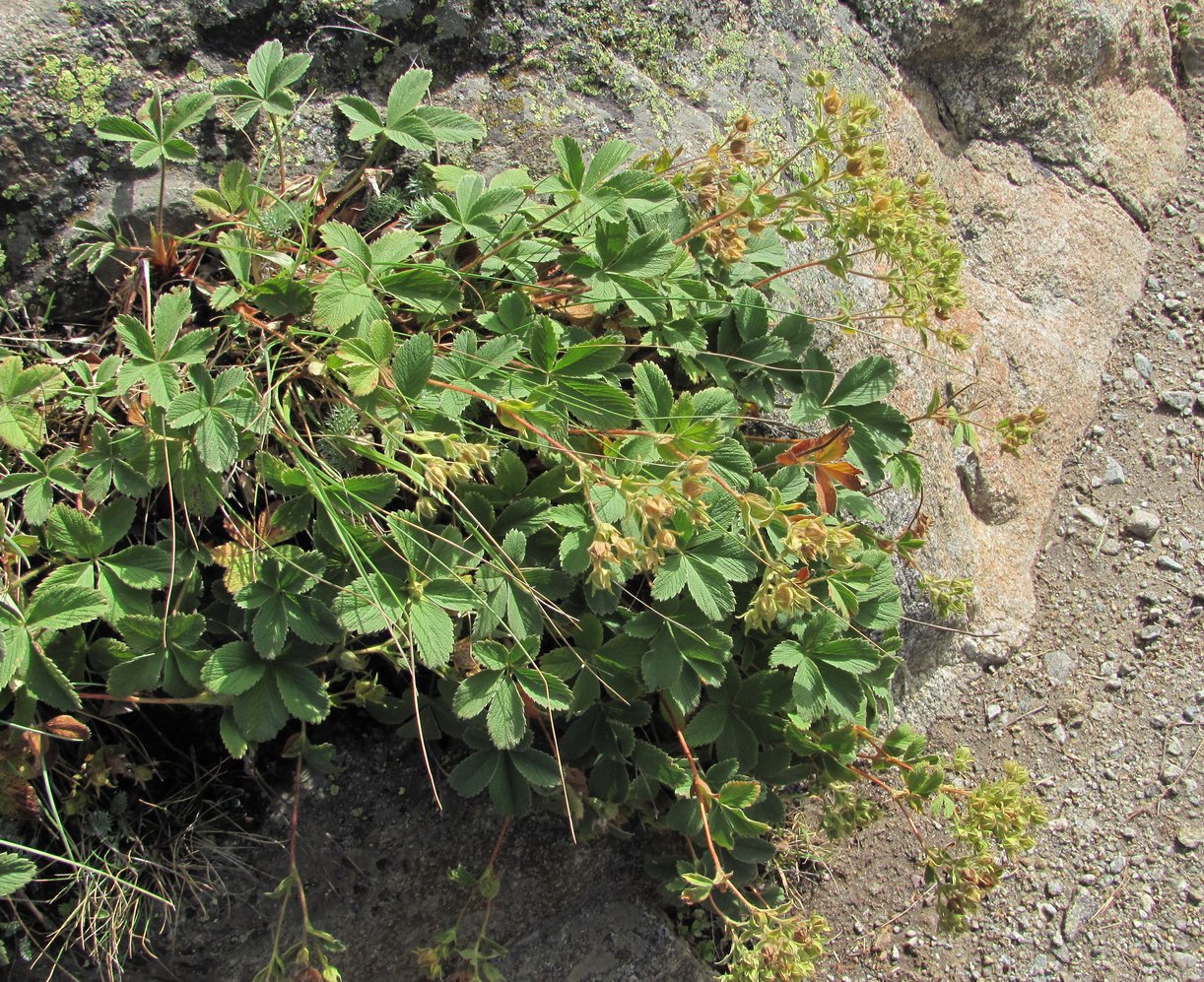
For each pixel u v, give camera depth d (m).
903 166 0.75
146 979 0.47
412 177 0.54
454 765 0.52
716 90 0.61
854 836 0.69
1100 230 0.90
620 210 0.49
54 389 0.45
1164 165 0.97
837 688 0.50
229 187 0.49
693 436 0.46
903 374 0.67
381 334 0.44
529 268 0.50
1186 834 0.71
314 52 0.54
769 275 0.56
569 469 0.48
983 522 0.77
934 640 0.72
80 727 0.43
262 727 0.44
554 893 0.56
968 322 0.78
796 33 0.67
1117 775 0.73
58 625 0.41
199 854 0.48
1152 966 0.67
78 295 0.50
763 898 0.56
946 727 0.74
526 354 0.49
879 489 0.62
